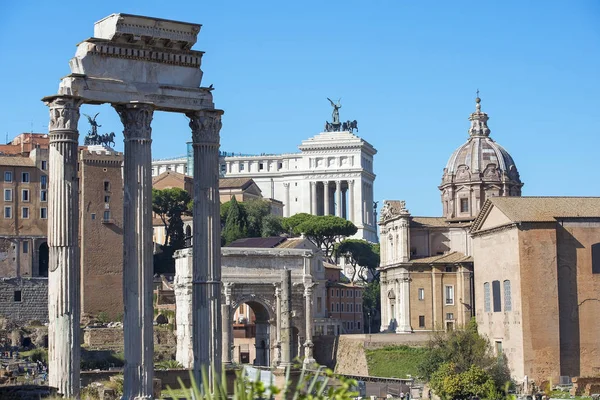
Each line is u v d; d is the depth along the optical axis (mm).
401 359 187875
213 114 74750
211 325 73562
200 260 74062
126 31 71125
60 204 68188
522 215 164000
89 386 108625
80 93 69312
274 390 32781
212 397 32562
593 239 163375
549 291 160625
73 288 68250
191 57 74250
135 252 70500
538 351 159500
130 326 70188
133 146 71312
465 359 160250
